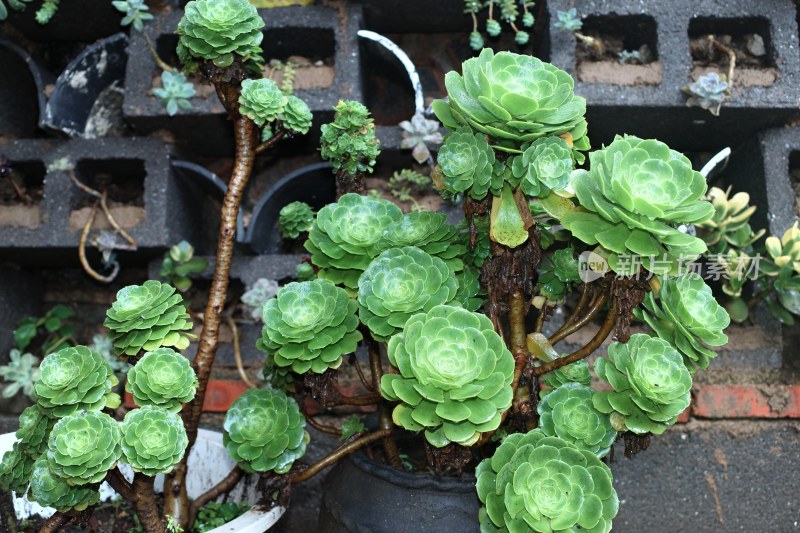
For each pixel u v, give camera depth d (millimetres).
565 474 1659
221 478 2088
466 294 1858
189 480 2098
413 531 1783
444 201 2320
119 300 1799
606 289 1772
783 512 2207
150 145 2346
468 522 1785
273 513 1883
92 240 2299
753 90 2213
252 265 2324
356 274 1832
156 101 2299
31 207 2336
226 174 2531
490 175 1698
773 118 2242
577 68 2254
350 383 2264
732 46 2314
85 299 2516
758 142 2279
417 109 2254
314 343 1735
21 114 2465
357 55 2314
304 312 1762
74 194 2340
